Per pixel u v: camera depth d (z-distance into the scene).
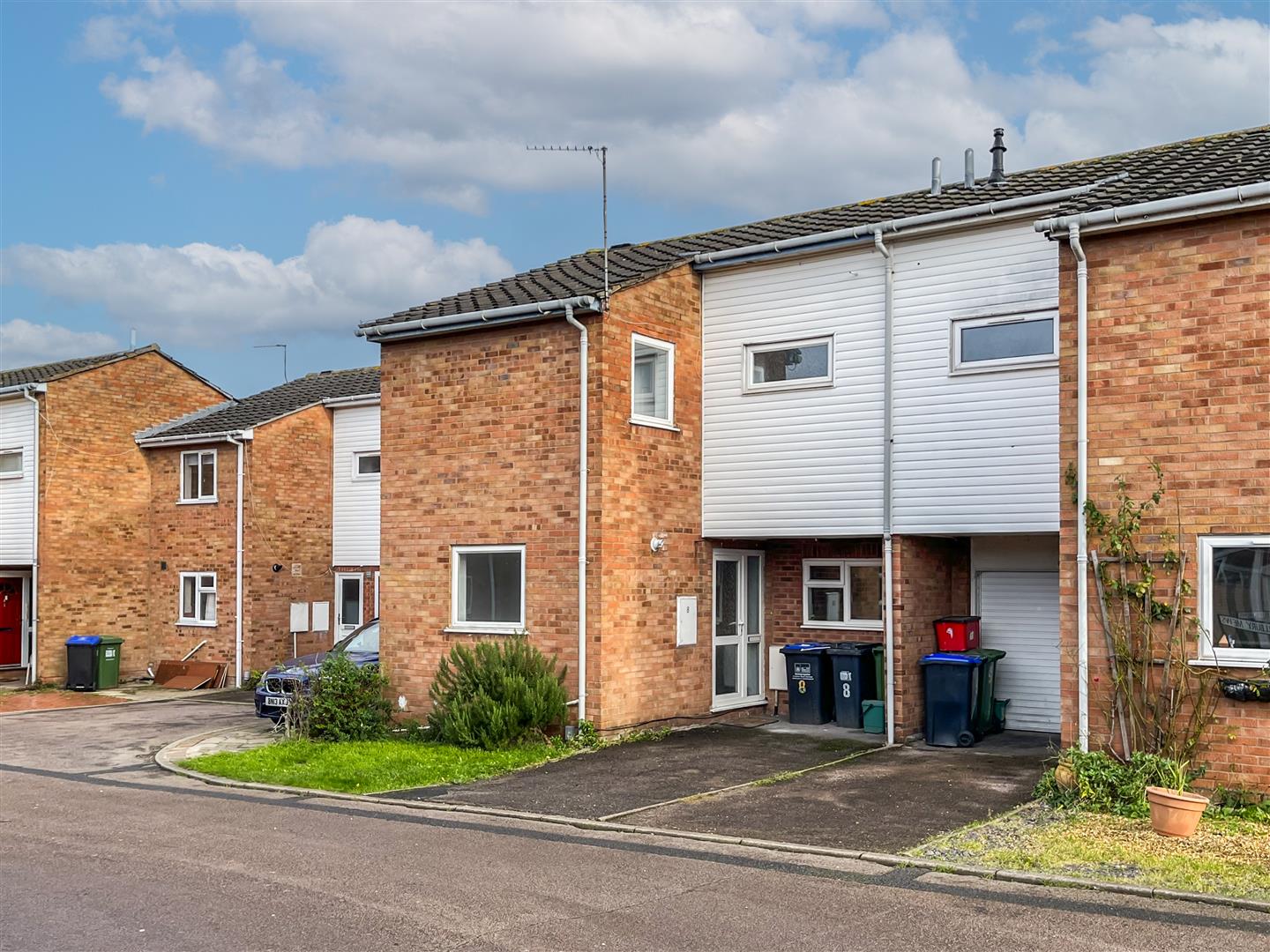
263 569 24.55
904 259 14.41
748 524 15.62
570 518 14.78
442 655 15.88
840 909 7.52
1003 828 9.60
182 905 7.71
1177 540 10.34
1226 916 7.30
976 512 13.69
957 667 13.92
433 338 16.23
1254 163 10.93
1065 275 11.05
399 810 11.16
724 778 12.20
